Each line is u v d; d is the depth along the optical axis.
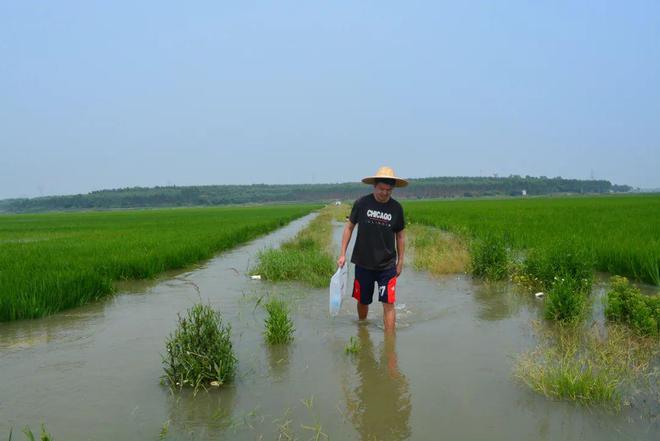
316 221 33.78
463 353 4.94
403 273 10.09
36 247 14.16
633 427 3.32
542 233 14.19
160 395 4.03
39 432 3.42
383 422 3.50
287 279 9.80
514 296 7.68
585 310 6.25
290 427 3.44
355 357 4.89
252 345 5.33
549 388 3.95
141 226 28.80
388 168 5.90
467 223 19.98
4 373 4.56
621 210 28.14
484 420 3.49
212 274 10.72
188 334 4.35
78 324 6.35
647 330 5.21
